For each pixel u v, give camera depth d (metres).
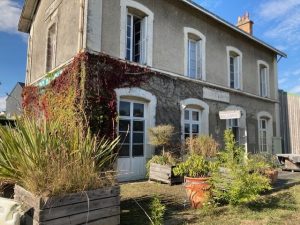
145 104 9.91
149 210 5.22
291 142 16.44
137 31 10.47
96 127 8.20
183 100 10.98
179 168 5.79
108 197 4.12
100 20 8.75
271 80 16.84
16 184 4.22
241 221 4.67
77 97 8.16
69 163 3.99
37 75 12.48
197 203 5.39
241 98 14.23
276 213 5.12
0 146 4.40
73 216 3.71
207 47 12.44
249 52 15.20
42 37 12.35
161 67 10.34
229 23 13.13
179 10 11.30
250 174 5.68
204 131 11.87
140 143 9.62
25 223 3.67
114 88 8.85
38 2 13.23
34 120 4.82
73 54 9.02
